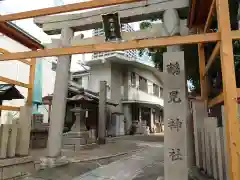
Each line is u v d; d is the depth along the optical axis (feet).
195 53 29.17
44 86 59.98
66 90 24.62
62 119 23.76
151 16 21.66
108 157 27.66
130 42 11.46
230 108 9.45
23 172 19.44
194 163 19.04
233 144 9.18
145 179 17.83
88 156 27.73
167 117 15.05
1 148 17.98
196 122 18.17
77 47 12.13
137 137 60.49
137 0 11.40
